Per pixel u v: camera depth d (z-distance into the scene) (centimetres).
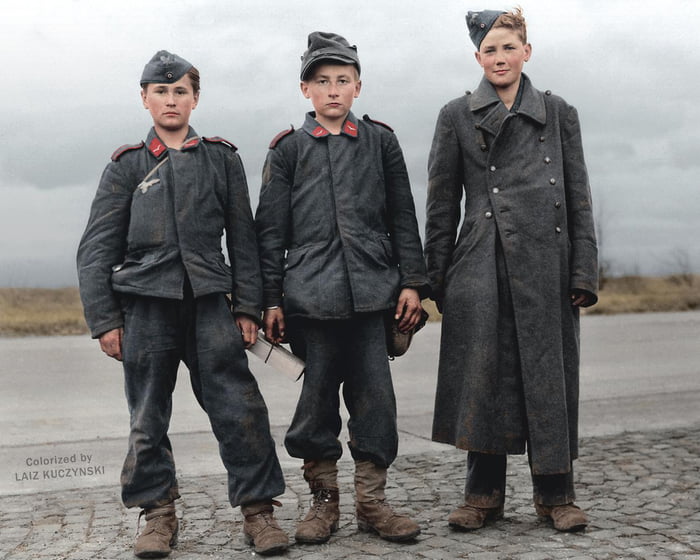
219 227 373
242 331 373
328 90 382
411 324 387
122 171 371
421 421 689
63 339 1414
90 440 627
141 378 364
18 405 777
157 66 370
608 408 734
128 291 359
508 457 535
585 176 396
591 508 421
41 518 434
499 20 388
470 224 394
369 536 383
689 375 940
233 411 366
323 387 379
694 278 2441
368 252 376
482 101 392
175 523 375
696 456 534
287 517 422
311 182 381
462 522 387
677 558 344
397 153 396
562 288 388
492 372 383
